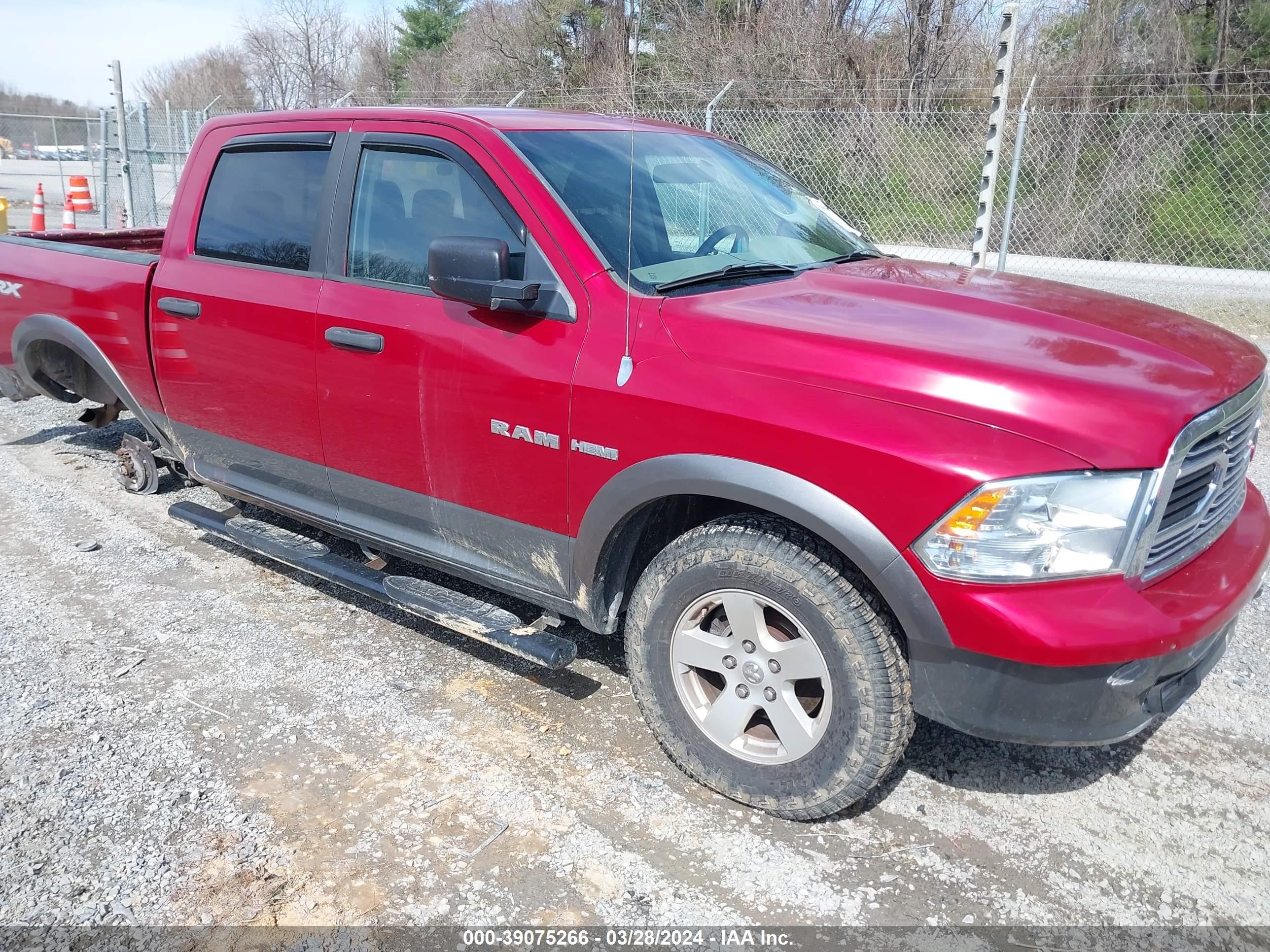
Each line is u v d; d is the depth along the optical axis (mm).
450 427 2994
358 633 3701
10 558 4324
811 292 2830
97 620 3764
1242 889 2418
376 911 2316
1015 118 13781
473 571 3191
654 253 2904
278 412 3557
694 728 2719
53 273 4445
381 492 3346
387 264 3191
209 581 4141
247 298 3529
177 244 3910
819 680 2459
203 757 2898
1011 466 2104
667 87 12344
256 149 3656
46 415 6703
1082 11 19406
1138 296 11617
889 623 2357
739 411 2375
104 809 2662
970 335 2420
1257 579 2514
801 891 2395
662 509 2816
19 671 3367
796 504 2297
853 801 2523
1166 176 14930
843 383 2287
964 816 2682
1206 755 2959
